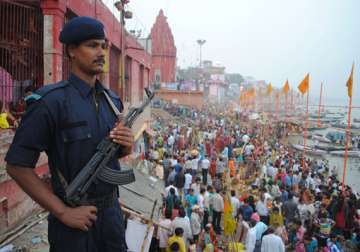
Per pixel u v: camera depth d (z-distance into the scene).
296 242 12.30
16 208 7.02
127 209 8.79
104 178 2.10
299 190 16.45
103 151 2.08
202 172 19.97
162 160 18.97
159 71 67.06
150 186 12.98
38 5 9.05
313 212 13.16
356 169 37.72
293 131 62.06
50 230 2.13
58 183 2.04
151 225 7.70
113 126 2.23
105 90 2.29
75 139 2.00
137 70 21.44
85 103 2.09
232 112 75.06
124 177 2.21
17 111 8.65
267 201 13.11
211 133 33.12
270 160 24.50
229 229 11.08
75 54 2.12
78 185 2.00
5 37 8.76
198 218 11.51
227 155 24.25
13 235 6.57
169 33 68.88
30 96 2.02
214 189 14.45
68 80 2.13
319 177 22.77
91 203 2.08
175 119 47.66
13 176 1.91
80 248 2.04
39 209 8.10
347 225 13.33
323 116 118.62
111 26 14.07
